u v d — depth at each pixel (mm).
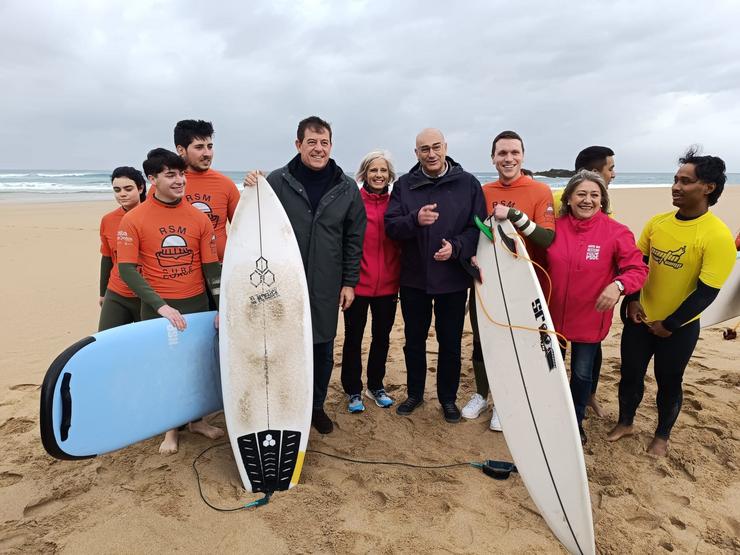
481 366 3424
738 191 28203
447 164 3268
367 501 2596
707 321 3988
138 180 3332
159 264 2834
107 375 2559
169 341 2803
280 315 2945
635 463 2938
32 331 5199
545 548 2279
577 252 2789
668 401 2953
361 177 3469
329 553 2225
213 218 3266
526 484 2549
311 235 3021
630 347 2998
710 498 2625
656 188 36969
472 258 3104
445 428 3357
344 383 3617
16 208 16938
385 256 3395
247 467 2701
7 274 7438
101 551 2227
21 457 2967
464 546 2275
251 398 2846
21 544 2268
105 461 2936
